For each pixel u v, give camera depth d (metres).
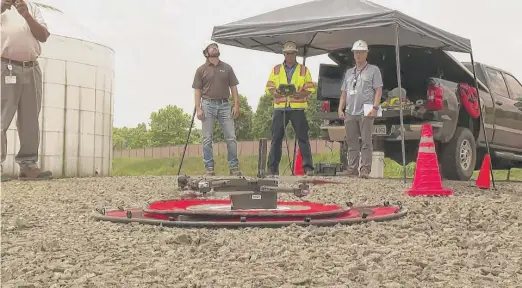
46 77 10.69
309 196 6.45
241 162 17.45
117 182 8.55
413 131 9.28
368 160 8.75
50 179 9.16
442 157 9.86
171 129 63.78
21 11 8.09
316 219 4.09
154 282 2.49
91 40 11.40
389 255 3.08
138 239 3.51
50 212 4.89
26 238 3.56
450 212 5.03
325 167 10.24
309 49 11.95
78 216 4.61
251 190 4.27
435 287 2.47
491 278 2.63
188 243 3.40
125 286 2.42
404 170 7.98
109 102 12.02
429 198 6.32
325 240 3.50
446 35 8.75
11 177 9.69
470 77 10.48
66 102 10.96
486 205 5.57
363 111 8.66
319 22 9.06
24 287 2.37
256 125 39.91
